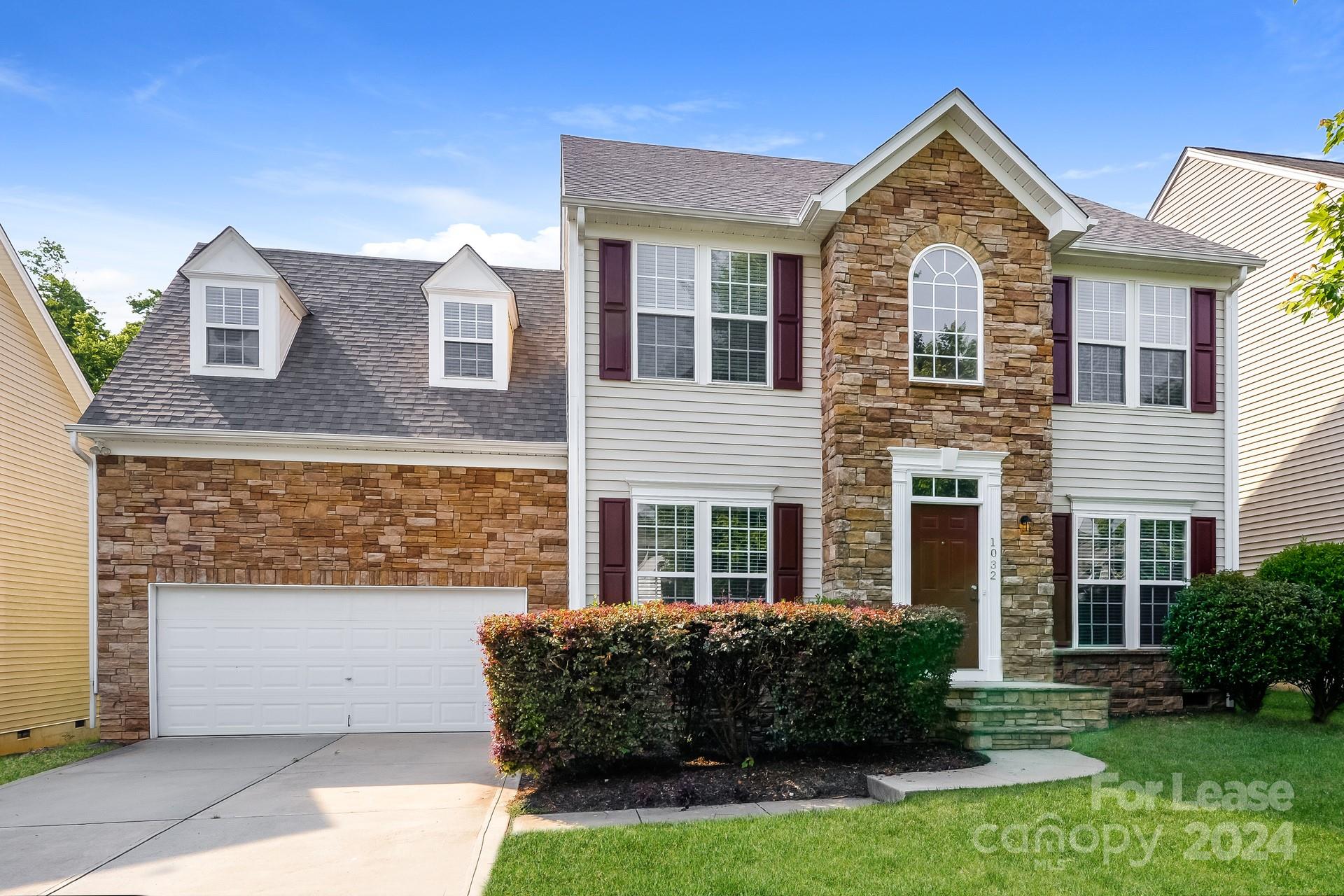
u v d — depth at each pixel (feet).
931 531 33.60
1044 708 28.14
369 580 35.22
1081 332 39.01
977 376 34.53
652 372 35.14
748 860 16.62
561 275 49.73
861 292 33.81
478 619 36.06
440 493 35.94
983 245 34.96
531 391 39.83
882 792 21.80
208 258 38.06
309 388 37.76
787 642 25.14
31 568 43.24
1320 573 34.45
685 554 34.71
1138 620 38.04
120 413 34.53
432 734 35.04
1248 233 52.90
